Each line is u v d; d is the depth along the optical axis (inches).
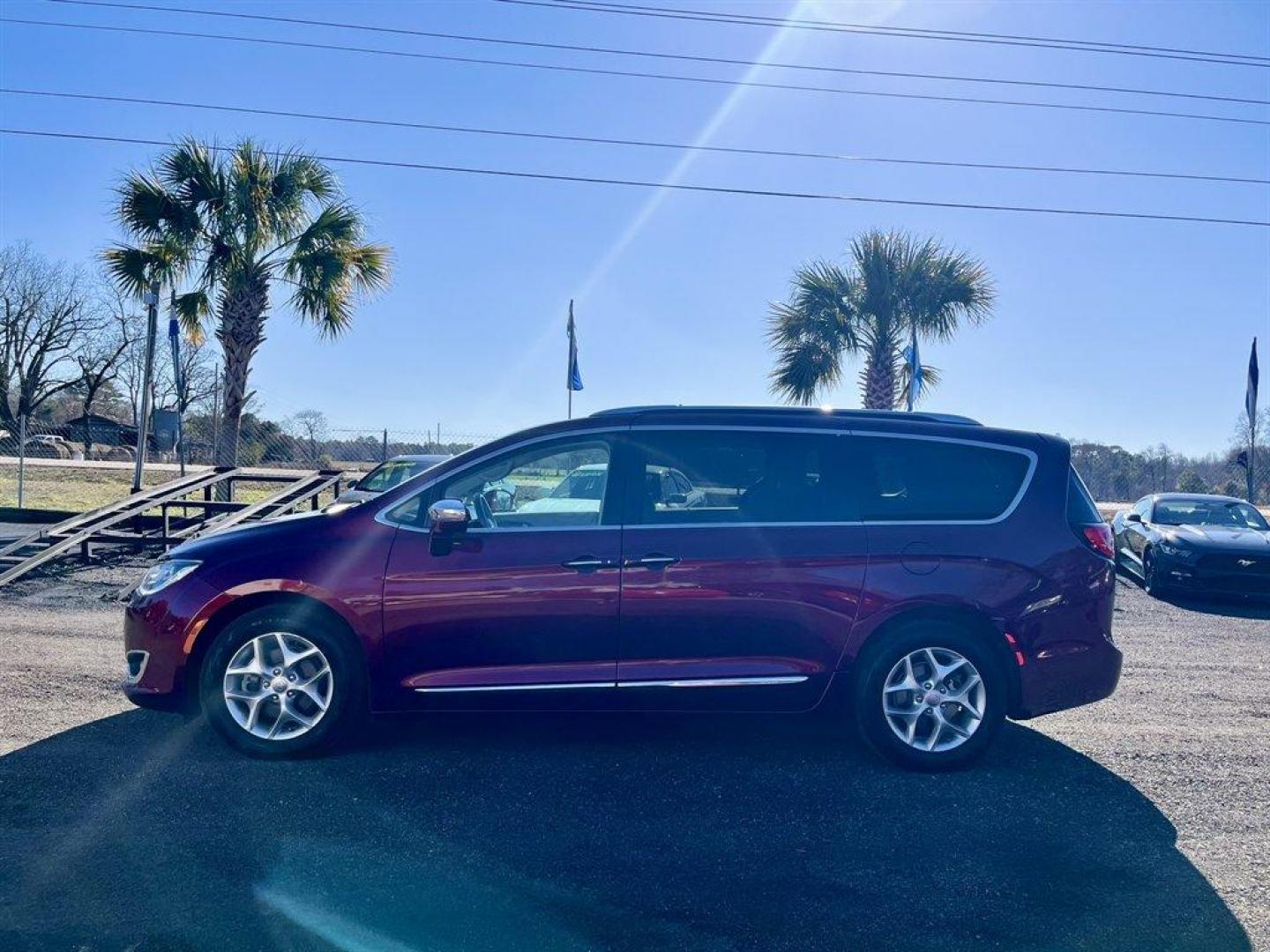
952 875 155.2
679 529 204.8
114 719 224.2
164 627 200.4
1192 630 397.4
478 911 139.9
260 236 722.2
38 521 611.5
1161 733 237.1
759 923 138.6
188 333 748.6
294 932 132.5
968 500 212.1
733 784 194.2
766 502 209.2
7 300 1788.9
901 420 218.1
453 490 208.5
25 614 342.0
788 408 219.0
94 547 508.4
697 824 173.5
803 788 192.7
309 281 742.5
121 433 1663.4
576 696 201.6
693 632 202.5
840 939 134.6
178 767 194.4
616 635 201.6
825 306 824.3
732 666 203.3
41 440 1272.1
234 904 140.1
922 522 208.7
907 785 195.8
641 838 166.9
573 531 203.9
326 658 199.8
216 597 199.2
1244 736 236.4
